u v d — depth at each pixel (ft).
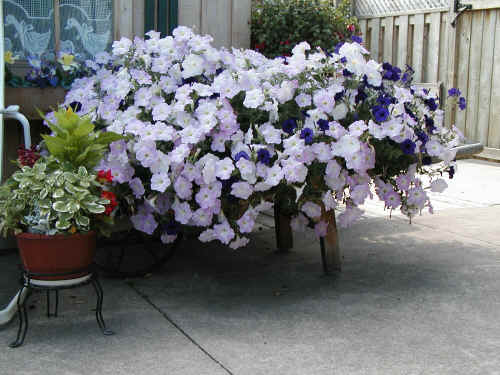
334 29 19.21
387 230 15.84
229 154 11.20
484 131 26.58
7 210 9.27
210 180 10.28
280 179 10.56
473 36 26.63
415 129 11.73
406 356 8.82
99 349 9.04
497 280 12.05
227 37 15.57
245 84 11.23
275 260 13.57
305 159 10.58
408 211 12.17
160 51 12.01
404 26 28.60
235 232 11.03
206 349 9.05
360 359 8.73
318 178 11.15
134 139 10.86
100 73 12.43
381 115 10.74
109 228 9.86
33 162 10.10
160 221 11.34
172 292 11.52
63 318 10.19
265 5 19.07
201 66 11.57
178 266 13.11
